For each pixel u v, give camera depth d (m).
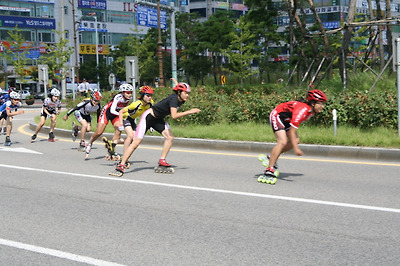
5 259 4.28
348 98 12.84
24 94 54.56
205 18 81.12
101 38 74.69
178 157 10.61
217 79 51.06
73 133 14.11
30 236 4.93
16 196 6.79
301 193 6.73
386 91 13.23
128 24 77.31
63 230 5.12
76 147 12.88
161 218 5.54
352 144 10.44
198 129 13.82
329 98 12.95
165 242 4.67
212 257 4.24
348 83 20.25
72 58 71.25
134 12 77.81
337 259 4.15
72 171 8.85
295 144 7.14
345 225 5.15
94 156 11.02
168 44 64.25
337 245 4.52
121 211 5.88
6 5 65.75
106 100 22.48
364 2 80.00
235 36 42.75
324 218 5.43
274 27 48.03
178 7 77.75
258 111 14.37
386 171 8.41
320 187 7.12
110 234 4.95
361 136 10.98
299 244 4.56
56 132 16.33
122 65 59.62
